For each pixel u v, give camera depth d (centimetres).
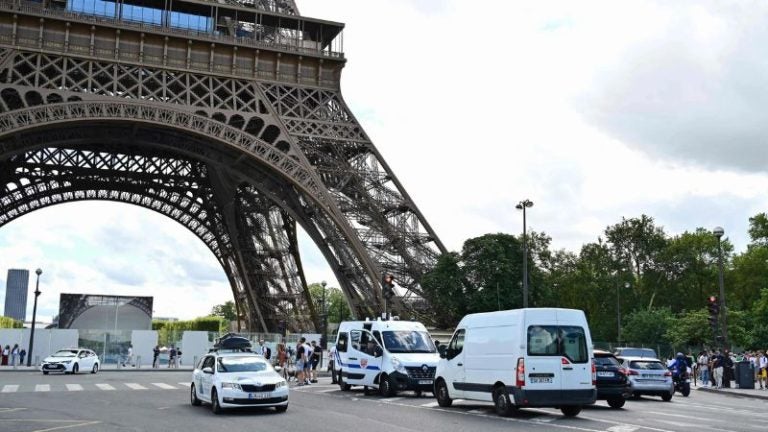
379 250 6925
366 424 2570
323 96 7400
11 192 9325
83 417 2842
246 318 10744
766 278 12450
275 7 7856
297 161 6762
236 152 7106
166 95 6981
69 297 9406
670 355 9150
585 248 13150
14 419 2738
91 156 9406
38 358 8156
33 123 6103
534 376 2781
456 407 3309
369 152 7256
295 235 9881
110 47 6812
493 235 8556
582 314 2927
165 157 9712
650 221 12900
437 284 7150
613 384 3466
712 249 12925
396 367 3928
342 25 7706
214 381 3047
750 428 2502
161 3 7319
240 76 7138
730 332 10981
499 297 8000
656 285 12712
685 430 2384
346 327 4600
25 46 6538
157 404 3469
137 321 9588
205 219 10350
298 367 5097
